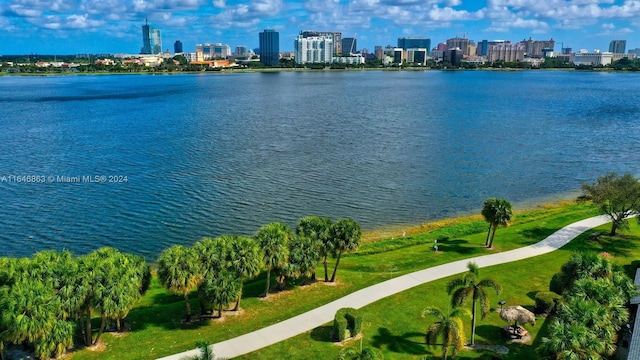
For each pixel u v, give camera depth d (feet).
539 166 318.24
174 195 253.24
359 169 305.53
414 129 446.19
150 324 133.59
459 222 220.02
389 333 124.88
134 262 130.21
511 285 150.71
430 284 151.43
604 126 465.47
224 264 132.05
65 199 246.47
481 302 113.60
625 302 113.70
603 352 97.40
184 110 578.25
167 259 126.93
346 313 125.08
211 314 138.10
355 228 153.17
